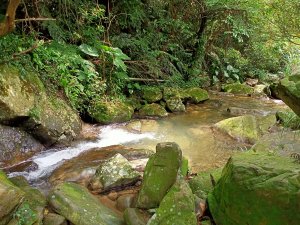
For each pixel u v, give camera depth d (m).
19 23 5.16
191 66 8.88
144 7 7.68
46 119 4.48
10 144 4.12
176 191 2.81
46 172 3.91
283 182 2.37
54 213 2.89
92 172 3.84
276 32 7.30
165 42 8.20
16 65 4.47
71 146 4.69
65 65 5.13
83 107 5.60
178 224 2.60
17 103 4.18
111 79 6.23
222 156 4.63
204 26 8.74
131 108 6.18
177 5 8.38
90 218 2.77
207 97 7.61
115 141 5.02
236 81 10.05
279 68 11.25
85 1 6.23
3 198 2.50
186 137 5.32
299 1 5.85
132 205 3.17
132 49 7.01
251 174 2.54
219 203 2.74
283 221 2.28
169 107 6.67
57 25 5.75
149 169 3.17
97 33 6.28
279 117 5.63
